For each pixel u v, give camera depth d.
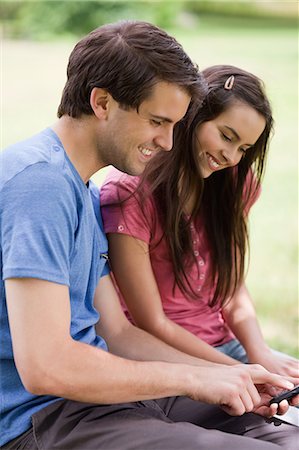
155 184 3.01
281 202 8.56
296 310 5.57
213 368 2.58
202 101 2.87
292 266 6.54
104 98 2.41
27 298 2.22
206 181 3.22
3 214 2.27
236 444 2.36
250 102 2.98
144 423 2.44
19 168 2.31
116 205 3.00
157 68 2.35
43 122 11.60
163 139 2.44
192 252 3.15
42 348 2.22
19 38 19.22
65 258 2.30
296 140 11.23
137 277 3.02
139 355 2.85
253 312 3.41
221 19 23.72
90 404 2.49
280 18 24.61
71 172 2.41
